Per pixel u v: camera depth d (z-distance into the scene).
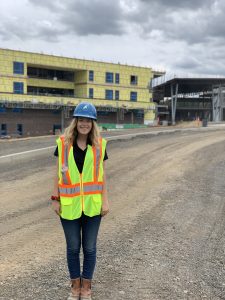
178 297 4.31
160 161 15.49
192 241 6.24
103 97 74.69
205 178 11.87
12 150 20.06
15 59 63.78
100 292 4.41
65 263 5.23
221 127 47.00
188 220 7.46
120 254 5.61
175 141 24.34
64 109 65.62
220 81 84.50
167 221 7.38
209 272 5.01
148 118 78.75
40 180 11.76
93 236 4.12
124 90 77.12
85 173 3.94
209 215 7.83
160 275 4.90
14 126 61.19
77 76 74.75
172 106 87.50
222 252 5.75
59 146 3.96
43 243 6.03
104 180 4.12
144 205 8.62
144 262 5.32
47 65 67.88
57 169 4.03
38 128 63.88
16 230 6.72
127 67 77.38
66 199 3.94
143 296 4.32
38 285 4.53
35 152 19.14
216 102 85.62
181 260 5.41
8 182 11.48
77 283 4.18
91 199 3.97
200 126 51.69
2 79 62.38
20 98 60.97
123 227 6.96
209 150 19.16
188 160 15.68
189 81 85.31
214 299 4.27
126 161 15.62
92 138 3.95
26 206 8.52
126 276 4.85
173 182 11.28
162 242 6.17
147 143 23.11
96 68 73.69
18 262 5.25
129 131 39.09
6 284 4.56
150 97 80.44
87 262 4.16
